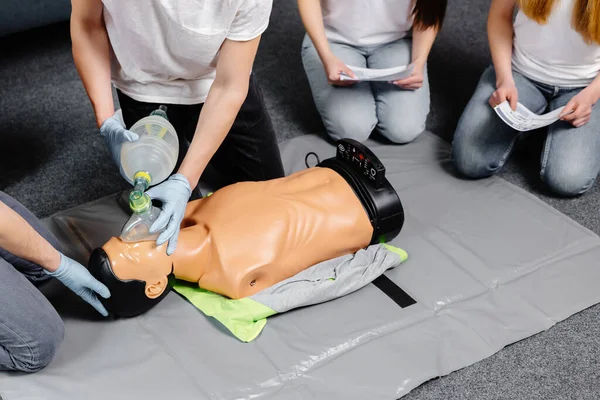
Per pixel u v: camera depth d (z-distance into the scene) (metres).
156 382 1.36
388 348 1.46
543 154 1.94
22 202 1.91
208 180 1.94
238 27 1.35
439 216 1.83
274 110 2.29
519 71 1.98
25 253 1.21
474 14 2.80
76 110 2.27
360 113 2.07
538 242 1.76
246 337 1.45
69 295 1.54
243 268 1.47
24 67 2.46
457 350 1.48
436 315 1.55
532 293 1.62
